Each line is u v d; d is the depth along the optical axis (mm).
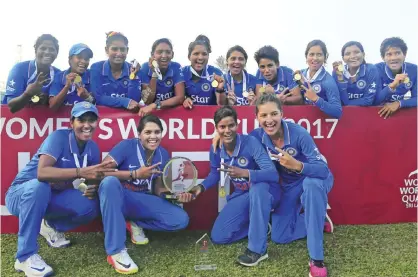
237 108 4211
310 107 4273
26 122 4027
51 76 4129
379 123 4352
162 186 3916
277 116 3475
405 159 4406
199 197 4246
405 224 4402
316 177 3400
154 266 3352
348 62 4648
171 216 3680
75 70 4047
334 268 3311
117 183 3309
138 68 4230
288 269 3305
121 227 3283
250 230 3418
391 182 4414
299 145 3662
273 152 3734
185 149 4207
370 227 4316
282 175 3900
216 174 3947
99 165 3361
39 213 3197
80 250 3682
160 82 4477
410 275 3176
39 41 3975
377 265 3363
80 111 3387
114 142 4141
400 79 4207
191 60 4641
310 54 4426
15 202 3430
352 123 4324
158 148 3896
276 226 3875
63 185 3623
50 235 3752
